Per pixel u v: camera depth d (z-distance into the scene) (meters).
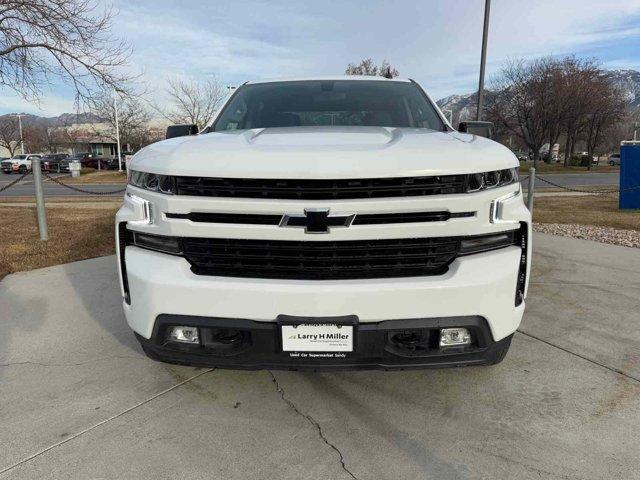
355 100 3.56
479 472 2.08
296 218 2.11
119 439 2.32
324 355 2.18
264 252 2.20
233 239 2.19
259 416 2.51
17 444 2.28
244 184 2.14
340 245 2.15
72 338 3.52
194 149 2.31
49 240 7.13
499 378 2.90
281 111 3.47
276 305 2.13
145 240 2.38
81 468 2.12
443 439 2.31
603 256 6.37
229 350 2.26
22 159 46.06
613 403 2.62
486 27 11.30
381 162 2.11
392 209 2.11
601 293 4.61
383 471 2.09
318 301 2.11
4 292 4.63
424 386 2.81
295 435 2.35
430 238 2.19
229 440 2.31
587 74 42.28
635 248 6.98
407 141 2.35
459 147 2.31
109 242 7.12
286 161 2.12
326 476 2.06
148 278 2.26
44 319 3.90
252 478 2.05
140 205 2.35
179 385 2.83
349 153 2.15
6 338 3.52
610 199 16.03
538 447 2.24
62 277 5.19
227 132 2.91
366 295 2.11
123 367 3.06
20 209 11.98
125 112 46.47
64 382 2.87
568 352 3.26
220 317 2.19
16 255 6.12
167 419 2.48
